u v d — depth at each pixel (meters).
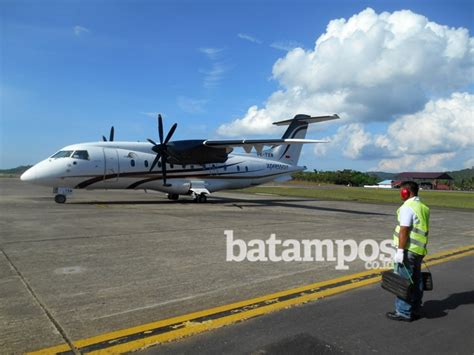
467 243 10.17
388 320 4.55
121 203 19.94
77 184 18.83
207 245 8.84
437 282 6.28
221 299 5.16
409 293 4.40
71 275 6.14
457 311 4.91
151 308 4.76
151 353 3.60
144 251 8.06
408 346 3.89
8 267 6.56
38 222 11.95
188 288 5.61
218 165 22.92
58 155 18.72
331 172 104.12
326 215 16.58
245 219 14.05
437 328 4.36
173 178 21.36
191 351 3.66
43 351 3.58
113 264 6.92
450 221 15.66
